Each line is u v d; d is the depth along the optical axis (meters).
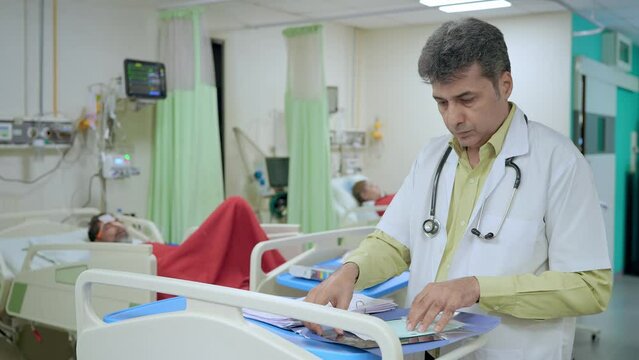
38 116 3.34
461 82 1.07
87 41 3.61
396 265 1.31
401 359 0.79
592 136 4.92
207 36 3.83
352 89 5.68
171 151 3.86
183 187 3.75
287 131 4.39
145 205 4.00
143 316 1.03
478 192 1.23
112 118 3.60
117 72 3.79
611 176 5.32
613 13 4.57
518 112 1.25
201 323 0.93
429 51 1.09
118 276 1.04
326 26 5.29
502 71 1.11
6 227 3.24
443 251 1.25
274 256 2.71
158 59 3.92
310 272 1.93
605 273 1.11
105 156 3.57
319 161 4.19
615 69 5.36
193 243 2.55
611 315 4.37
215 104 3.87
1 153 3.21
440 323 0.93
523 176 1.18
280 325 0.99
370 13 4.23
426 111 5.39
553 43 4.62
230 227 2.56
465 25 1.08
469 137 1.14
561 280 1.06
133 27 3.86
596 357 3.45
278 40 4.94
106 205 3.73
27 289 2.45
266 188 4.59
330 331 0.94
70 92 3.54
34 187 3.36
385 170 5.68
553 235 1.14
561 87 4.61
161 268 2.51
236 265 2.61
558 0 4.06
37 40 3.36
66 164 3.51
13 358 2.86
